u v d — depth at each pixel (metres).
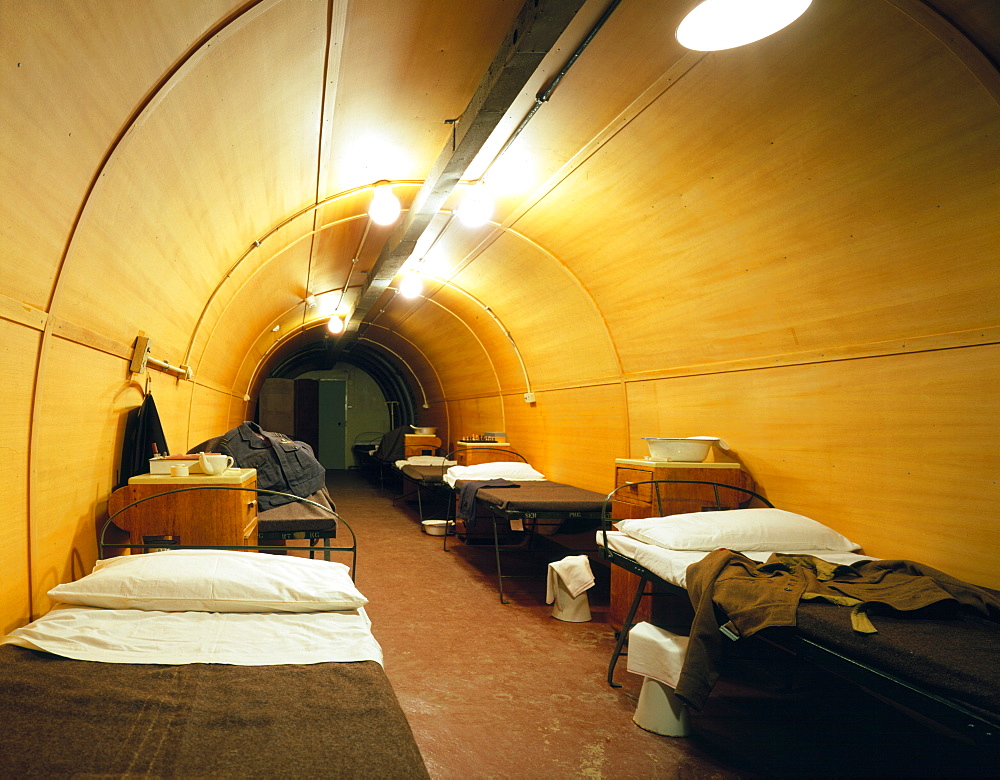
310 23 2.44
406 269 7.76
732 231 3.80
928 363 2.98
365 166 4.37
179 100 2.34
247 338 7.86
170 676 1.80
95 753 1.38
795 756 2.78
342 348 15.31
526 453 8.71
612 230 4.72
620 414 6.00
